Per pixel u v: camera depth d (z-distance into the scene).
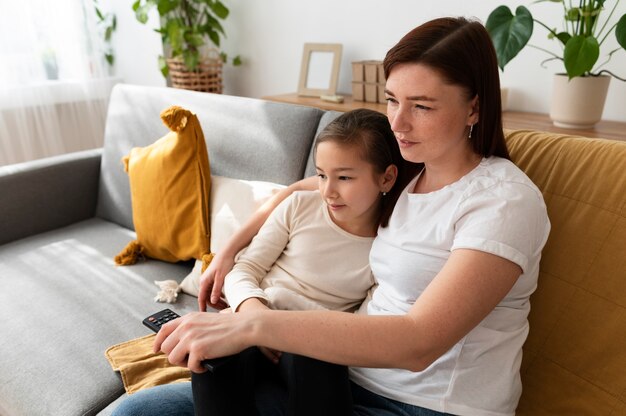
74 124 2.56
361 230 1.00
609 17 1.41
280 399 0.86
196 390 0.72
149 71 2.69
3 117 2.28
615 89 1.55
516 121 1.55
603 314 0.81
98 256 1.54
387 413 0.79
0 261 1.50
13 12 2.22
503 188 0.71
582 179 0.88
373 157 0.90
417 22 1.94
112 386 1.01
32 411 0.97
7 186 1.63
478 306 0.64
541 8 1.63
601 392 0.80
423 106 0.70
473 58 0.70
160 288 1.36
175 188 1.41
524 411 0.86
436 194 0.79
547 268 0.88
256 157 1.44
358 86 1.97
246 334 0.69
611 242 0.82
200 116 1.58
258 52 2.59
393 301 0.84
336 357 0.66
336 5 2.18
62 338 1.14
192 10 2.51
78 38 2.46
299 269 1.00
